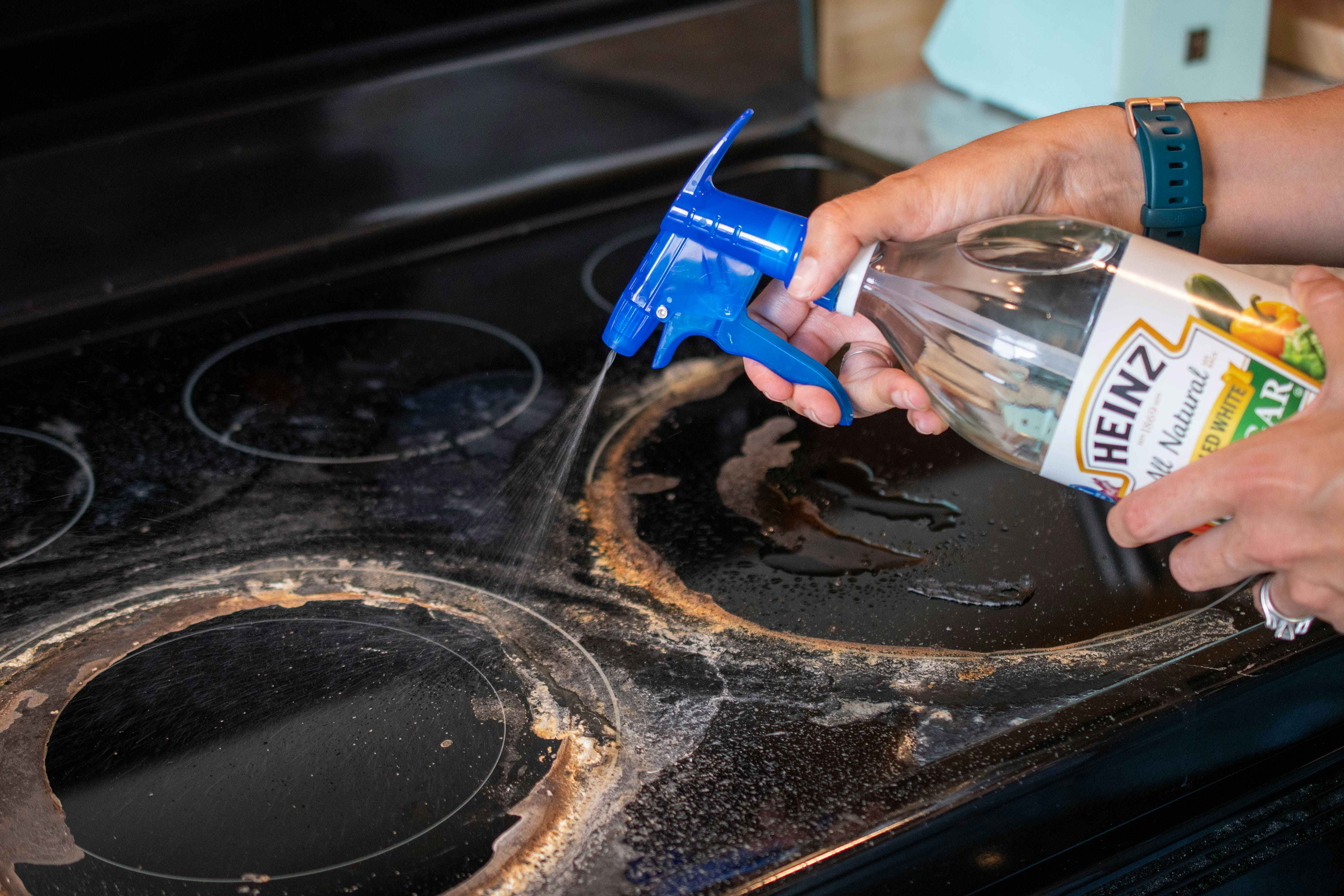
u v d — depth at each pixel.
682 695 0.51
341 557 0.62
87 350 0.86
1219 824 0.49
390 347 0.85
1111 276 0.48
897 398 0.60
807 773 0.46
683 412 0.76
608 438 0.73
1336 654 0.51
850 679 0.52
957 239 0.56
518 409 0.77
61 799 0.47
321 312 0.91
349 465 0.71
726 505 0.66
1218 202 0.63
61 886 0.43
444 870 0.43
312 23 0.92
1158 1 0.95
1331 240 0.65
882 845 0.42
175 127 0.90
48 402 0.79
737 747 0.48
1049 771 0.45
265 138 0.94
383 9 0.95
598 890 0.42
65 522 0.66
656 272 0.54
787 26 1.15
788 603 0.58
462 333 0.87
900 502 0.66
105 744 0.50
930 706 0.49
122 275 0.92
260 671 0.54
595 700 0.51
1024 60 1.10
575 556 0.62
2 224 0.86
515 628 0.56
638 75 1.08
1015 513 0.64
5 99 0.83
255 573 0.61
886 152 1.09
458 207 1.05
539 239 1.01
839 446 0.72
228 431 0.75
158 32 0.87
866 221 0.52
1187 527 0.48
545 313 0.90
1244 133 0.62
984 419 0.56
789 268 0.51
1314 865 0.50
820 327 0.66
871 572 0.60
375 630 0.56
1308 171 0.62
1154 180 0.57
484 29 1.00
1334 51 1.09
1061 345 0.50
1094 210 0.62
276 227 0.97
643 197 1.08
